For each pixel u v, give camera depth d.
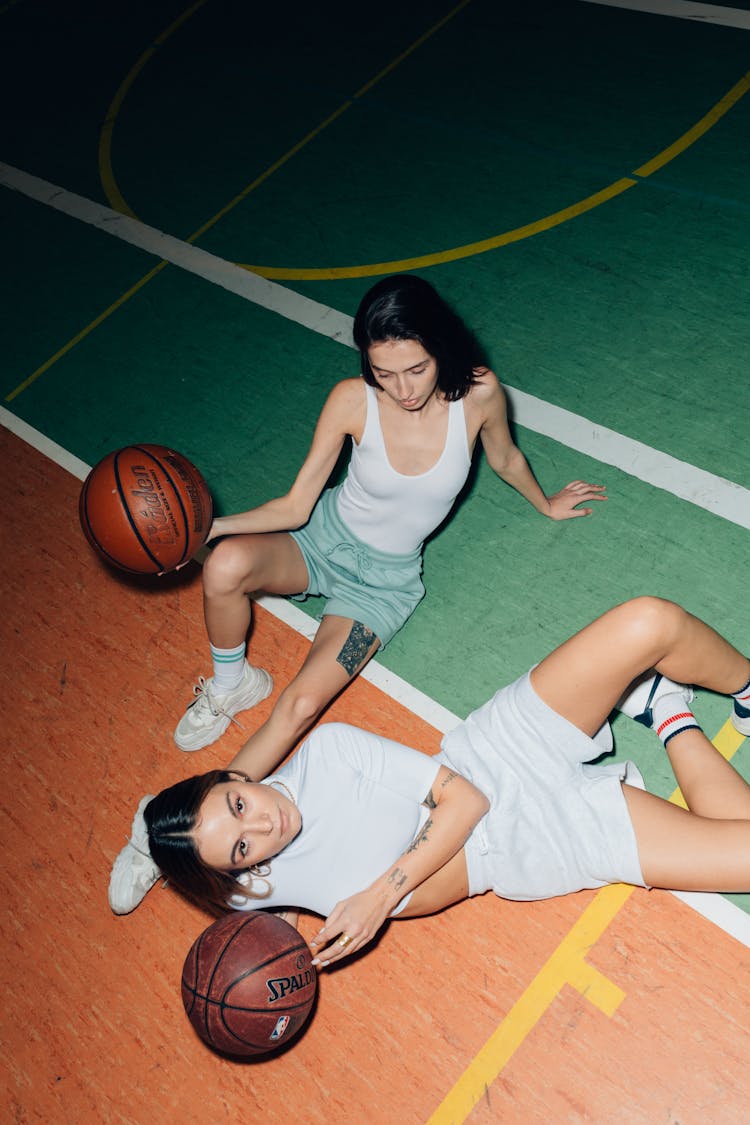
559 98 6.55
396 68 7.26
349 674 3.93
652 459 4.61
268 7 8.32
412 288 3.13
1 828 4.33
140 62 8.25
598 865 3.26
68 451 5.61
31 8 9.47
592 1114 3.23
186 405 5.61
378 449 3.65
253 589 3.92
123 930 3.94
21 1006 3.86
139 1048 3.67
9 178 7.59
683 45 6.57
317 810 3.13
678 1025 3.32
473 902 3.71
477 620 4.36
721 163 5.77
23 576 5.12
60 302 6.49
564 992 3.46
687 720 3.52
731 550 4.24
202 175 7.01
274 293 6.02
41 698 4.66
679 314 5.12
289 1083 3.50
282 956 2.94
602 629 3.22
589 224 5.72
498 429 3.78
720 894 3.52
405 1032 3.50
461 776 3.23
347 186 6.52
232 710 4.30
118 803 4.27
